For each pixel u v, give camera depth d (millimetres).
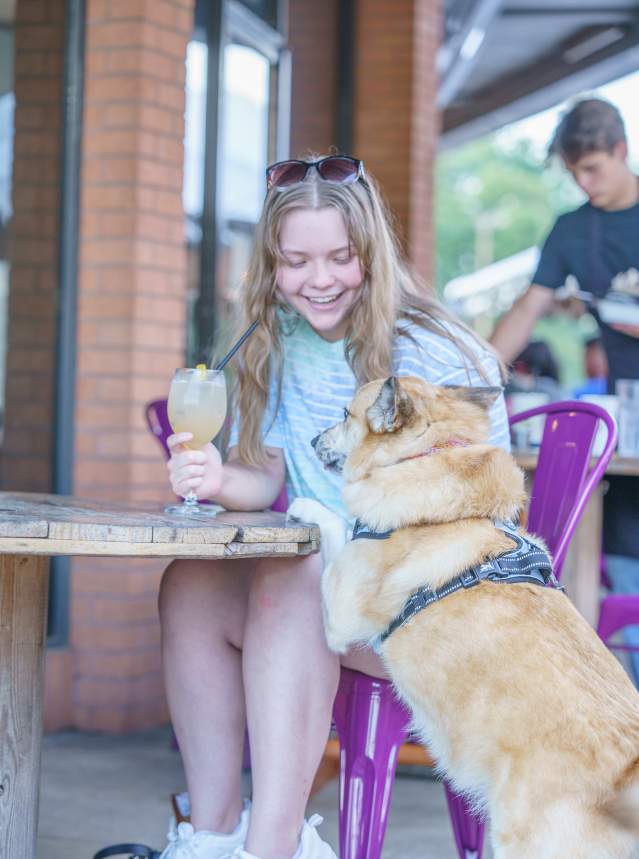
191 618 2375
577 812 1826
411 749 3541
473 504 2230
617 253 4461
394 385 2307
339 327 2604
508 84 10414
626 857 1806
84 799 3412
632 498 4109
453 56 8945
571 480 2598
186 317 5445
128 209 4277
